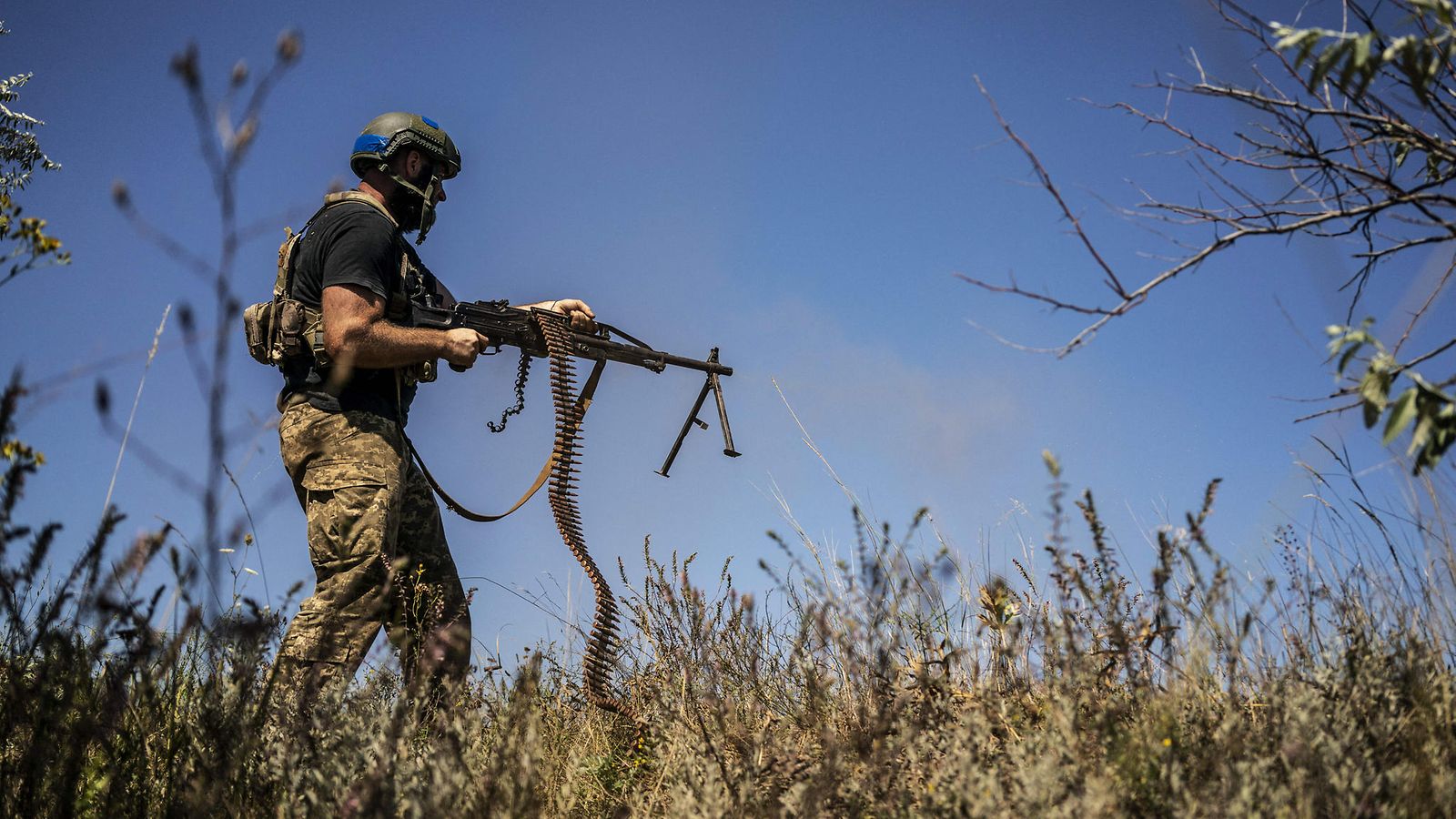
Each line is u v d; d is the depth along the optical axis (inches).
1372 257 98.1
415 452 176.7
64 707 93.7
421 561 172.9
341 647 152.9
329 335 158.9
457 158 187.0
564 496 181.2
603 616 158.7
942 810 99.3
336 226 165.3
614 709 150.5
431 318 177.2
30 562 89.0
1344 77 86.0
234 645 99.4
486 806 102.3
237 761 100.4
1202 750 106.3
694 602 148.9
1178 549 109.9
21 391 82.8
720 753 116.4
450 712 128.0
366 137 178.9
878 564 121.7
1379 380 84.0
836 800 106.1
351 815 100.2
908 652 132.5
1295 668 121.3
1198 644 117.0
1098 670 120.4
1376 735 106.7
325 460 161.3
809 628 137.8
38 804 97.1
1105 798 90.7
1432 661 116.4
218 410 62.1
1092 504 113.3
